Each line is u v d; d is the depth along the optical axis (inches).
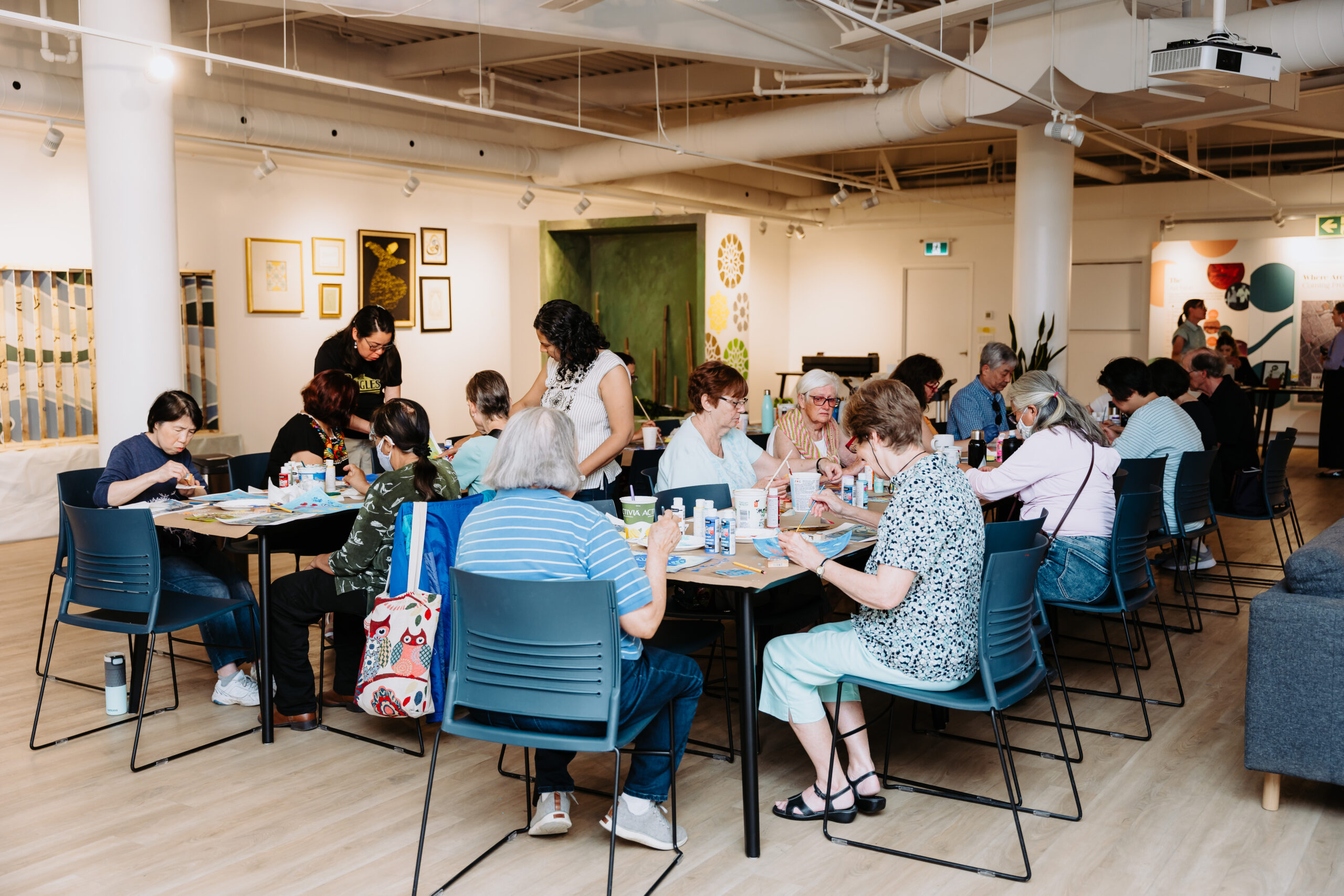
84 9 214.5
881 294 613.9
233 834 121.3
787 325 646.5
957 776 136.8
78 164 310.0
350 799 130.9
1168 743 148.2
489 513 105.0
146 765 140.3
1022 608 116.0
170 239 223.0
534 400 189.9
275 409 364.8
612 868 100.5
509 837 120.3
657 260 459.8
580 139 472.4
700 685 115.4
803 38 292.2
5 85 266.7
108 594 141.5
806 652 118.9
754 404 605.0
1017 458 158.7
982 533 115.1
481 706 104.0
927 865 113.6
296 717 154.9
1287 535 264.7
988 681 110.0
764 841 119.3
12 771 138.9
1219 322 522.0
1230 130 504.7
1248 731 121.7
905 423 114.1
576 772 139.6
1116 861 113.7
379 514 136.9
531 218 458.3
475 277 434.0
